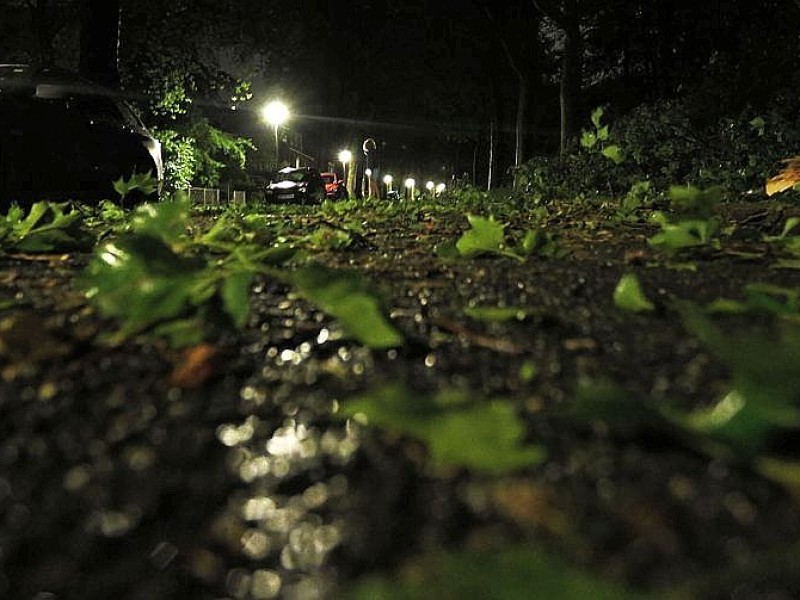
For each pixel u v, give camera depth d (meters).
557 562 0.81
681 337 2.18
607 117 24.25
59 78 10.73
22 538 1.15
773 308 2.33
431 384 1.80
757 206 9.09
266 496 1.25
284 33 33.28
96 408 1.66
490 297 2.90
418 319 2.40
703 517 1.14
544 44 47.66
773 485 1.24
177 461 1.39
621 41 29.56
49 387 1.78
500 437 1.24
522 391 1.74
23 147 9.70
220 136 32.56
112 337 2.08
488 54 42.34
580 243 5.30
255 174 54.28
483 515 1.15
